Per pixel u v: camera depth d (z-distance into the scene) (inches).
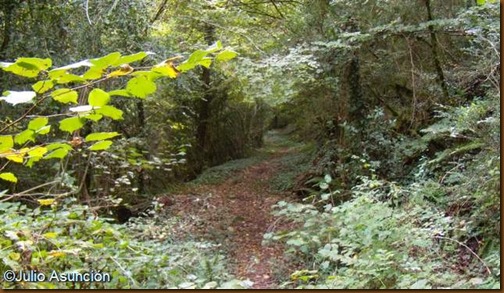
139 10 272.1
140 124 355.9
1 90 210.5
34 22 240.1
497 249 164.2
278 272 206.2
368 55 340.2
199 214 368.2
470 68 250.2
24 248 89.3
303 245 193.0
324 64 347.6
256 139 832.3
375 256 150.0
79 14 250.4
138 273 135.6
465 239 187.0
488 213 179.0
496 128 178.5
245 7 437.1
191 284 116.3
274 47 393.7
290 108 480.4
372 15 307.4
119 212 317.1
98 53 253.4
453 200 205.5
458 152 244.7
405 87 342.6
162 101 386.0
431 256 168.9
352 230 179.5
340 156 360.5
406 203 223.5
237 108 673.0
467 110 194.2
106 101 43.2
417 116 317.7
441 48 299.4
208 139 642.8
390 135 333.4
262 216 389.4
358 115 353.7
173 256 171.8
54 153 53.4
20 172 221.3
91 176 248.1
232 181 550.3
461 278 150.8
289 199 439.2
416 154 299.1
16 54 232.7
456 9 287.7
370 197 216.1
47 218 125.0
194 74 355.6
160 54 276.7
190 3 386.3
